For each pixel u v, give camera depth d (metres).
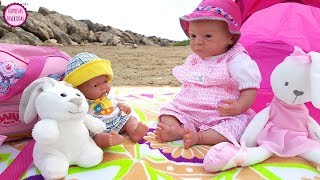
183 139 0.52
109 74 0.51
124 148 0.50
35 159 0.43
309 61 0.45
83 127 0.45
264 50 0.63
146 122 0.62
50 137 0.40
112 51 2.92
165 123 0.56
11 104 0.50
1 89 0.48
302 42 0.62
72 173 0.43
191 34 0.57
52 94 0.43
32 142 0.45
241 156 0.44
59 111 0.42
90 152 0.44
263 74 0.61
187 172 0.45
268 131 0.50
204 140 0.52
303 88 0.46
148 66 1.97
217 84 0.56
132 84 1.38
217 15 0.54
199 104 0.57
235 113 0.53
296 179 0.42
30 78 0.49
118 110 0.54
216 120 0.54
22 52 0.53
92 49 3.16
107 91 0.52
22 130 0.52
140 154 0.49
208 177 0.43
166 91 0.88
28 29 3.91
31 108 0.45
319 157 0.45
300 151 0.47
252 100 0.54
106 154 0.48
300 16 0.68
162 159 0.47
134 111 0.68
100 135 0.48
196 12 0.56
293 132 0.49
